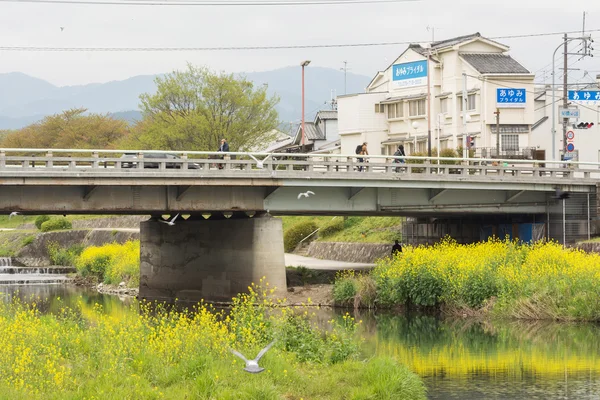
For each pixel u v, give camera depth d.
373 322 34.41
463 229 53.66
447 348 28.36
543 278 35.00
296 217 78.81
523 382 23.09
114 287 52.94
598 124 68.56
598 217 46.44
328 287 44.00
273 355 20.70
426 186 43.38
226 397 17.52
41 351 21.12
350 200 43.75
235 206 41.44
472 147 65.12
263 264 41.06
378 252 58.50
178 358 20.34
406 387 19.61
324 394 19.14
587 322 32.94
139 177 37.47
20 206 36.91
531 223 48.94
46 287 56.03
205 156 67.56
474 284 35.88
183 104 70.25
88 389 17.47
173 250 46.41
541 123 68.81
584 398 21.25
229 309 40.66
